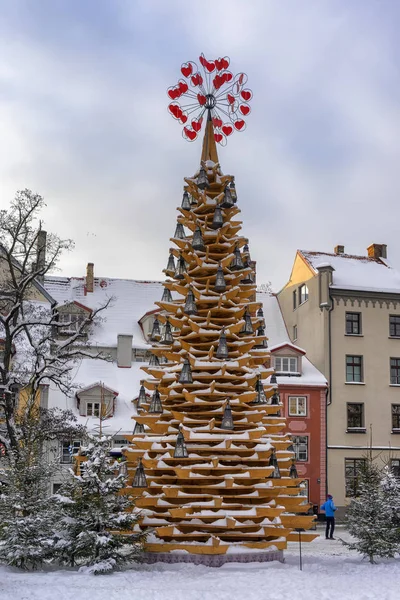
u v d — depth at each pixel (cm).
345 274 5572
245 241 2367
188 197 2398
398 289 5484
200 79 2498
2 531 1970
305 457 5078
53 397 4675
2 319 3169
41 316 3716
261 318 2369
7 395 3084
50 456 3931
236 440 2069
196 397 2123
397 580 1823
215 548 1961
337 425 5178
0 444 3219
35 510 2016
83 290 5559
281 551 2080
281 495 2198
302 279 5725
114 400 4728
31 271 3397
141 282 5769
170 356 2241
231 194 2392
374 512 2242
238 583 1727
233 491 2062
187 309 2198
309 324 5522
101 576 1816
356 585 1739
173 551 1986
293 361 5241
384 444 5244
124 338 5072
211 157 2441
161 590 1620
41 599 1517
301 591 1627
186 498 2061
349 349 5325
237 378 2166
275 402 2311
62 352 3491
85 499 1948
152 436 2220
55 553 1973
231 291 2244
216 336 2208
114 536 1912
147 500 2077
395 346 5431
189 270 2344
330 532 3594
